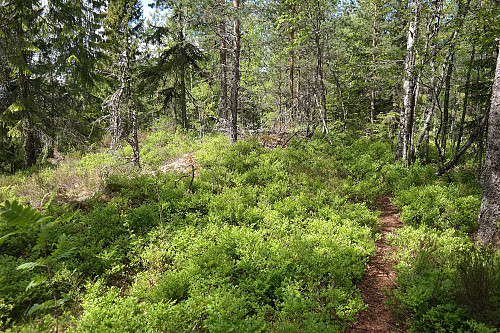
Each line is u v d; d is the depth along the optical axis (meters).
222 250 5.58
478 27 9.23
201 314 4.12
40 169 12.02
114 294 4.35
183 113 19.52
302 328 3.82
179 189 8.76
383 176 11.03
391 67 12.14
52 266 5.17
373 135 19.98
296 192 8.91
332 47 18.94
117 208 7.60
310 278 4.85
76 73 12.39
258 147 13.05
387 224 7.77
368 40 19.58
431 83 12.27
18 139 12.82
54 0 11.27
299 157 11.92
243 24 13.55
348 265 5.30
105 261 5.36
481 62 10.68
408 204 8.48
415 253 5.58
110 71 12.05
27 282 4.62
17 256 5.79
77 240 5.97
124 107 11.61
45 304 3.10
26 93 12.58
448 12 10.45
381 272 5.63
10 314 4.29
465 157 13.15
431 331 3.94
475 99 11.12
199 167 11.16
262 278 4.86
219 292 4.36
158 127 19.86
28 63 12.24
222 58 15.20
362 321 4.36
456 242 5.93
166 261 5.68
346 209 7.92
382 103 22.31
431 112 12.20
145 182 9.38
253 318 3.90
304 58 19.98
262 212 7.55
